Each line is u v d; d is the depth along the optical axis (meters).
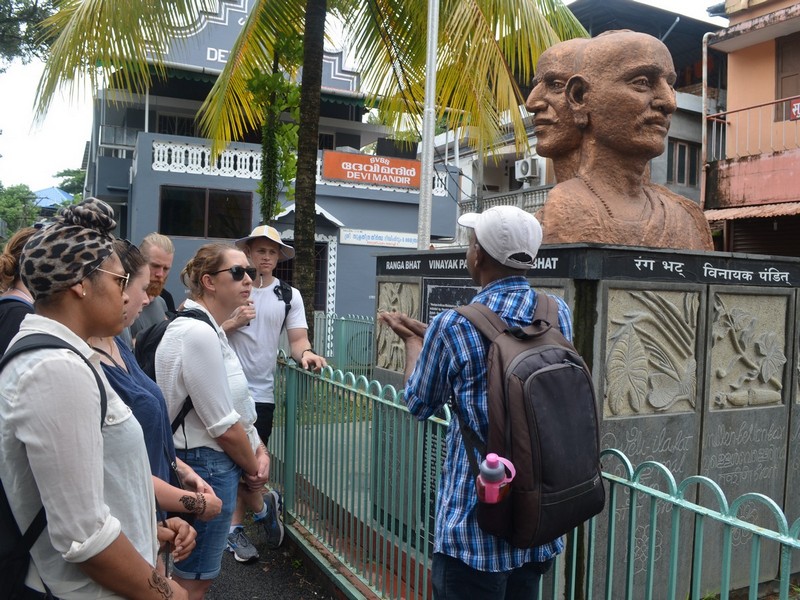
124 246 2.23
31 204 40.97
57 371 1.51
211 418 2.80
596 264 3.20
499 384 1.91
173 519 2.21
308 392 4.28
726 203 13.38
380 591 3.31
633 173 4.06
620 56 3.98
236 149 16.16
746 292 3.74
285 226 16.66
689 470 3.55
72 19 6.21
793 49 13.20
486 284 2.21
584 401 1.98
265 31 7.92
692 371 3.56
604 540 3.28
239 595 3.83
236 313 4.14
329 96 17.72
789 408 3.94
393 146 19.81
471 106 7.78
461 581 2.04
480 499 1.83
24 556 1.56
